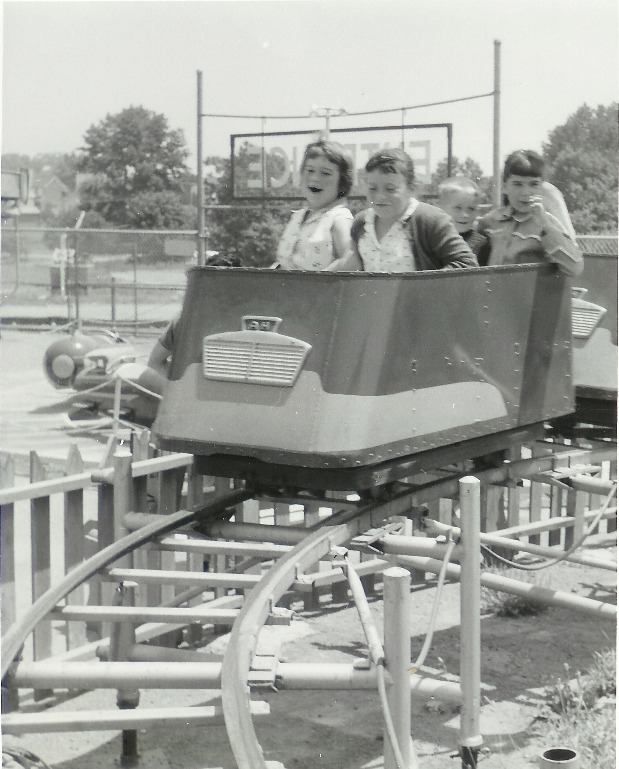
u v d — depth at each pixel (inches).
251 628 124.0
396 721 123.6
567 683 184.4
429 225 161.3
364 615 129.4
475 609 149.9
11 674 132.0
